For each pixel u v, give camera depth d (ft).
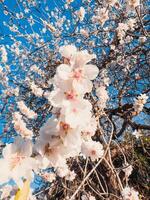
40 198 16.10
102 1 17.85
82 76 4.21
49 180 13.56
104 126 17.66
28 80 20.35
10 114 20.22
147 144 21.76
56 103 4.16
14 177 4.19
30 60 22.04
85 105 4.16
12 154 4.26
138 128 18.90
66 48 4.24
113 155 18.48
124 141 19.31
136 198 10.33
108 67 19.19
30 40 21.53
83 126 4.25
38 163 4.37
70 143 4.24
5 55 21.13
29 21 21.33
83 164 15.66
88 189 15.25
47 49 21.38
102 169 15.80
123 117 18.80
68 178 13.94
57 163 4.41
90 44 18.75
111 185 15.43
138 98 13.55
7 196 5.35
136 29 18.33
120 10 18.58
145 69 19.79
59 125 4.25
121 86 19.86
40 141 4.37
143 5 18.47
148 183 20.65
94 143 8.82
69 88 4.18
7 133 19.40
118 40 18.02
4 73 20.97
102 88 12.71
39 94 17.87
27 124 17.95
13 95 20.62
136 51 18.11
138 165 20.17
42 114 18.21
